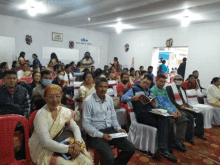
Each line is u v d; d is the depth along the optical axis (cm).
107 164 170
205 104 408
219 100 398
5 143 138
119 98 325
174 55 958
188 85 397
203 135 333
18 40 865
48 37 956
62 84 299
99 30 1093
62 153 144
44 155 143
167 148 241
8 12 741
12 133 141
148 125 254
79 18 773
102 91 193
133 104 272
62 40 1009
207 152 271
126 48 1080
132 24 844
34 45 916
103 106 199
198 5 510
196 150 276
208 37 718
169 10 575
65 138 157
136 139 262
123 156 191
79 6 584
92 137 190
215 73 705
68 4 568
